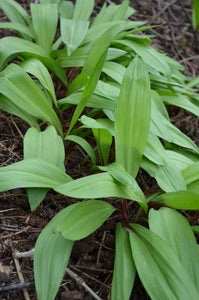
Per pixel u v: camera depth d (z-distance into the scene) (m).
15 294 0.58
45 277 0.53
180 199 0.61
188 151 0.77
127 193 0.58
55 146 0.66
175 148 0.79
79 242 0.64
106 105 0.71
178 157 0.71
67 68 0.91
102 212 0.59
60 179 0.61
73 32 0.80
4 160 0.74
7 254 0.61
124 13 0.91
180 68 0.93
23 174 0.59
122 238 0.59
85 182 0.56
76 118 0.70
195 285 0.55
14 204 0.67
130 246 0.58
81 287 0.60
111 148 0.84
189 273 0.55
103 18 0.95
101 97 0.72
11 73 0.70
